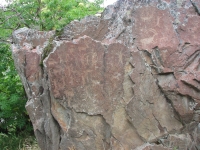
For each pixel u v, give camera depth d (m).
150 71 3.04
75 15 4.81
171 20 3.05
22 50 2.99
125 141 3.07
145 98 3.04
